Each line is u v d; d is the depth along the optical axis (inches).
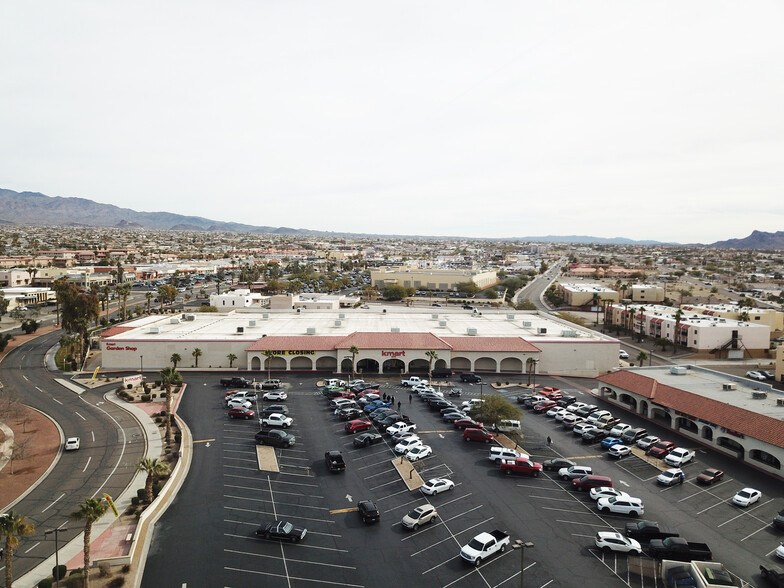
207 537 2016.5
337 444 2957.7
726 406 3031.5
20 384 4252.0
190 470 2613.2
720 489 2463.1
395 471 2615.7
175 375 3262.8
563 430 3260.3
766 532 2086.6
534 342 4788.4
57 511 2251.5
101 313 7583.7
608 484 2420.0
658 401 3395.7
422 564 1852.9
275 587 1720.0
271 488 2423.7
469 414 3331.7
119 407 3649.1
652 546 1914.4
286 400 3769.7
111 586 1711.4
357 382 4087.1
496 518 2175.2
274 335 4965.6
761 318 6717.5
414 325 5610.2
